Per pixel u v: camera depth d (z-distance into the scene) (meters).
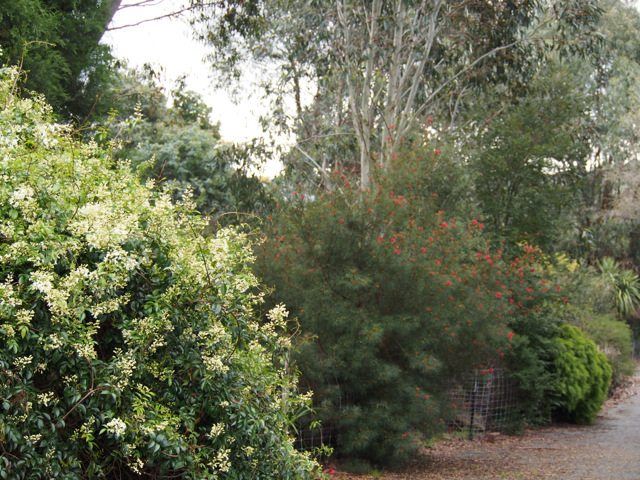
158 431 2.54
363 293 6.83
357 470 6.50
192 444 2.72
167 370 2.72
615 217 22.66
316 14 10.78
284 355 3.45
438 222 7.49
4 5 5.64
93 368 2.45
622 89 20.17
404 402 6.66
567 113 11.74
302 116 14.18
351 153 13.23
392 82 11.54
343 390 6.61
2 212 2.58
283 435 3.29
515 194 11.55
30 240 2.53
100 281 2.44
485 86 12.97
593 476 6.62
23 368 2.32
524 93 12.53
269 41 12.85
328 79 11.83
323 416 6.30
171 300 2.77
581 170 12.18
